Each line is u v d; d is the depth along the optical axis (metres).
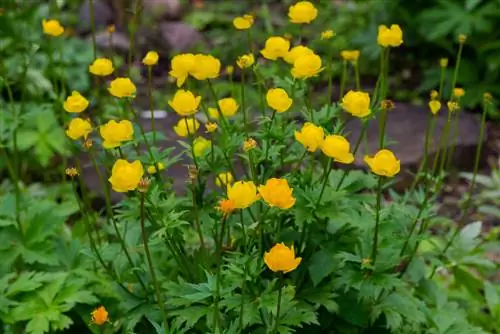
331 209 1.81
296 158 1.93
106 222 2.16
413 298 1.95
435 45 3.60
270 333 1.77
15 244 2.11
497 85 3.29
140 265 1.92
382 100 1.93
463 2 3.30
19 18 2.93
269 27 3.81
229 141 1.90
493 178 2.71
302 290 1.88
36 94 2.86
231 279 1.75
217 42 3.86
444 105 3.27
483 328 2.15
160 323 1.88
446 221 2.10
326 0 3.96
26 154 2.77
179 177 2.57
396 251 1.86
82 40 3.52
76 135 1.90
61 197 2.63
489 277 2.43
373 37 3.61
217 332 1.73
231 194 1.64
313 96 3.30
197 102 1.79
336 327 1.92
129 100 1.91
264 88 2.38
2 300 1.99
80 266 2.09
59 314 1.99
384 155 1.71
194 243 2.02
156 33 3.86
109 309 2.04
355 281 1.81
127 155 2.05
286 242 1.89
